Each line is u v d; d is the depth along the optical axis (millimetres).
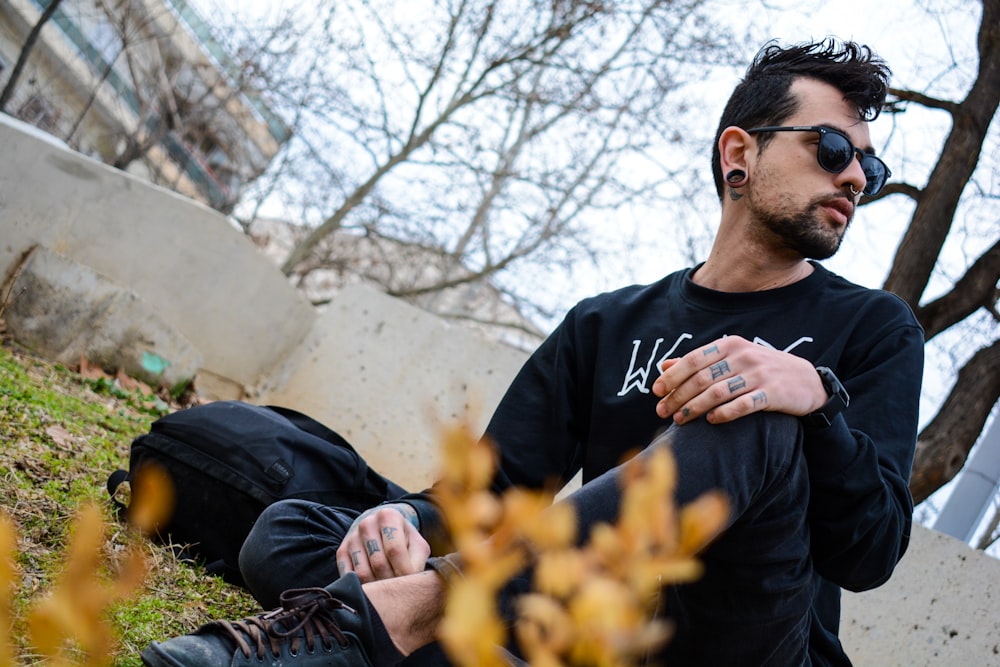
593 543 1372
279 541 1968
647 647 1712
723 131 2168
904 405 1817
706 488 1457
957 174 7027
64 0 10812
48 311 4719
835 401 1583
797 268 2121
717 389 1511
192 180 13195
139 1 10617
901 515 1710
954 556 3746
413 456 5195
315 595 1432
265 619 1404
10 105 11422
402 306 5598
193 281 5539
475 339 5398
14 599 1636
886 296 2012
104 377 4684
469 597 674
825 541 1689
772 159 2049
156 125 12125
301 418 2959
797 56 2139
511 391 2268
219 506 2598
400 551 1676
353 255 11555
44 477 2639
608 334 2178
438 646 1516
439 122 9930
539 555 1333
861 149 2076
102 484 2840
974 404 6742
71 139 11086
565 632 741
